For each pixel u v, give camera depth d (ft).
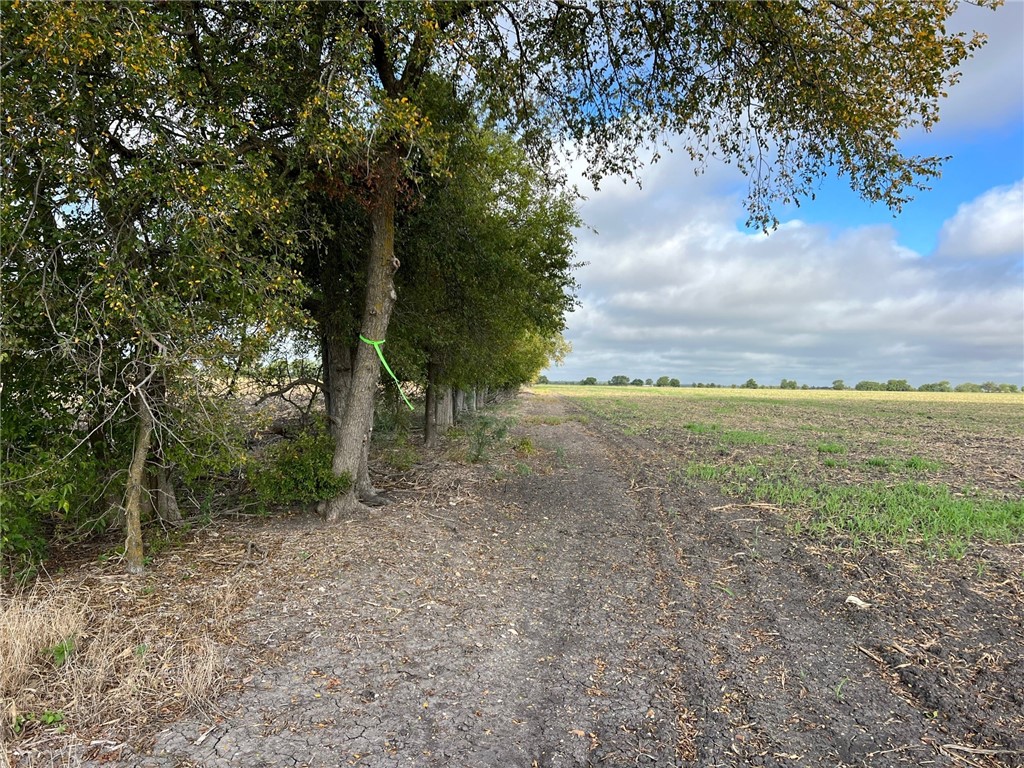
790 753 10.08
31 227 14.80
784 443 57.67
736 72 23.16
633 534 24.44
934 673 12.64
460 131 26.17
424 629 14.64
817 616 15.89
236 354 17.16
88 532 20.52
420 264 31.50
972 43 17.25
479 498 30.73
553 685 12.40
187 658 12.17
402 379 37.19
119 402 17.51
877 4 17.38
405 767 9.48
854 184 22.75
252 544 20.15
